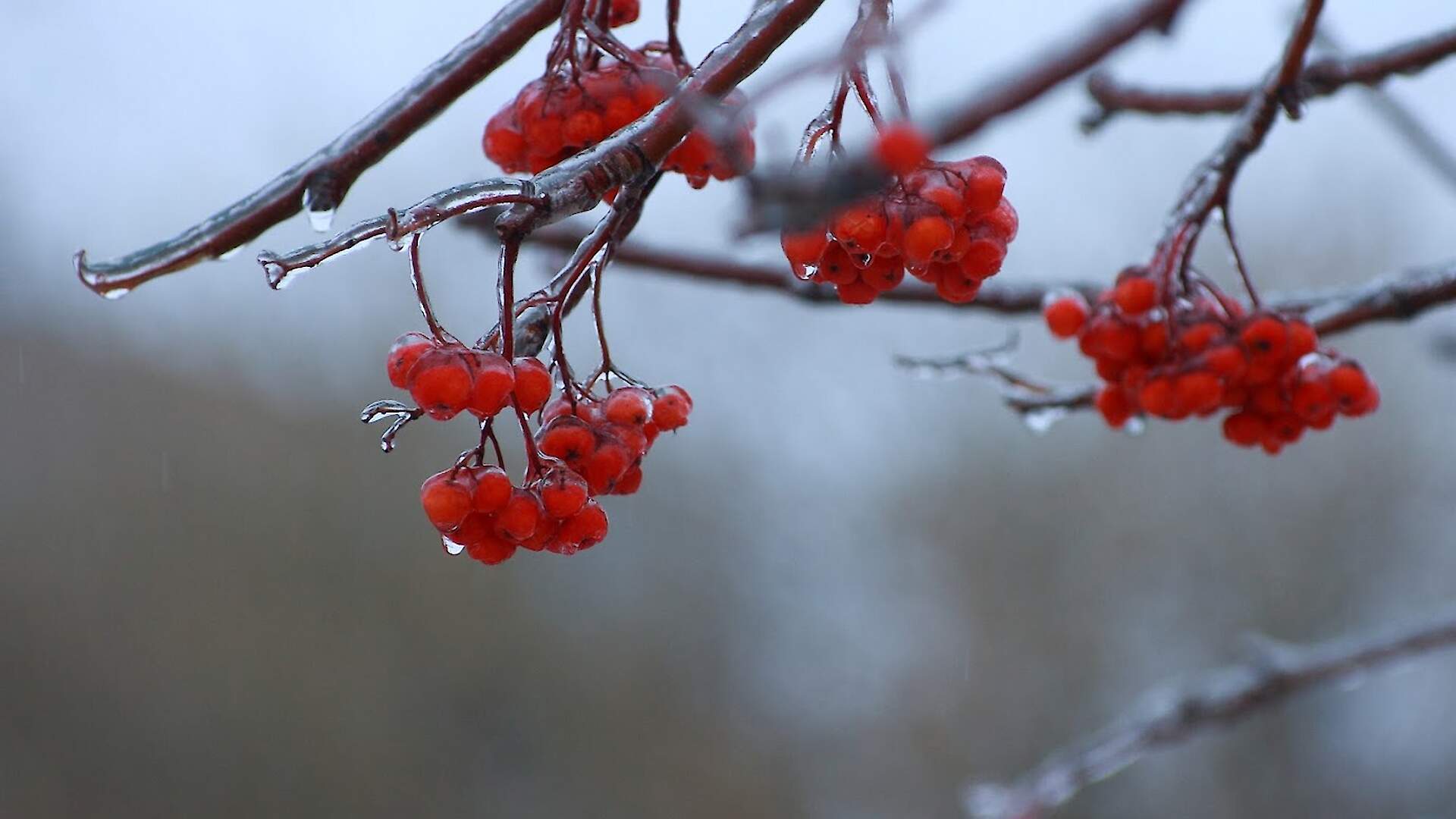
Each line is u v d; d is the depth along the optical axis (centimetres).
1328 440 1042
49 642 1141
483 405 127
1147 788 975
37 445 1193
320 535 1191
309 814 1128
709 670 1134
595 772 1127
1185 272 193
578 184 124
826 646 1116
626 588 1172
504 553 144
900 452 1105
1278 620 1030
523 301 147
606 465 143
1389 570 1023
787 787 1088
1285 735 958
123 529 1179
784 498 1131
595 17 162
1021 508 1077
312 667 1152
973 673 1062
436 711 1166
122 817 1115
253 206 142
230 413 1219
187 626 1155
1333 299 229
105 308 1239
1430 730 933
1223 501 1052
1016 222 137
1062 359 1047
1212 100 240
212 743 1132
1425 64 205
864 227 128
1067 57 132
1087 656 1052
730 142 102
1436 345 341
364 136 143
